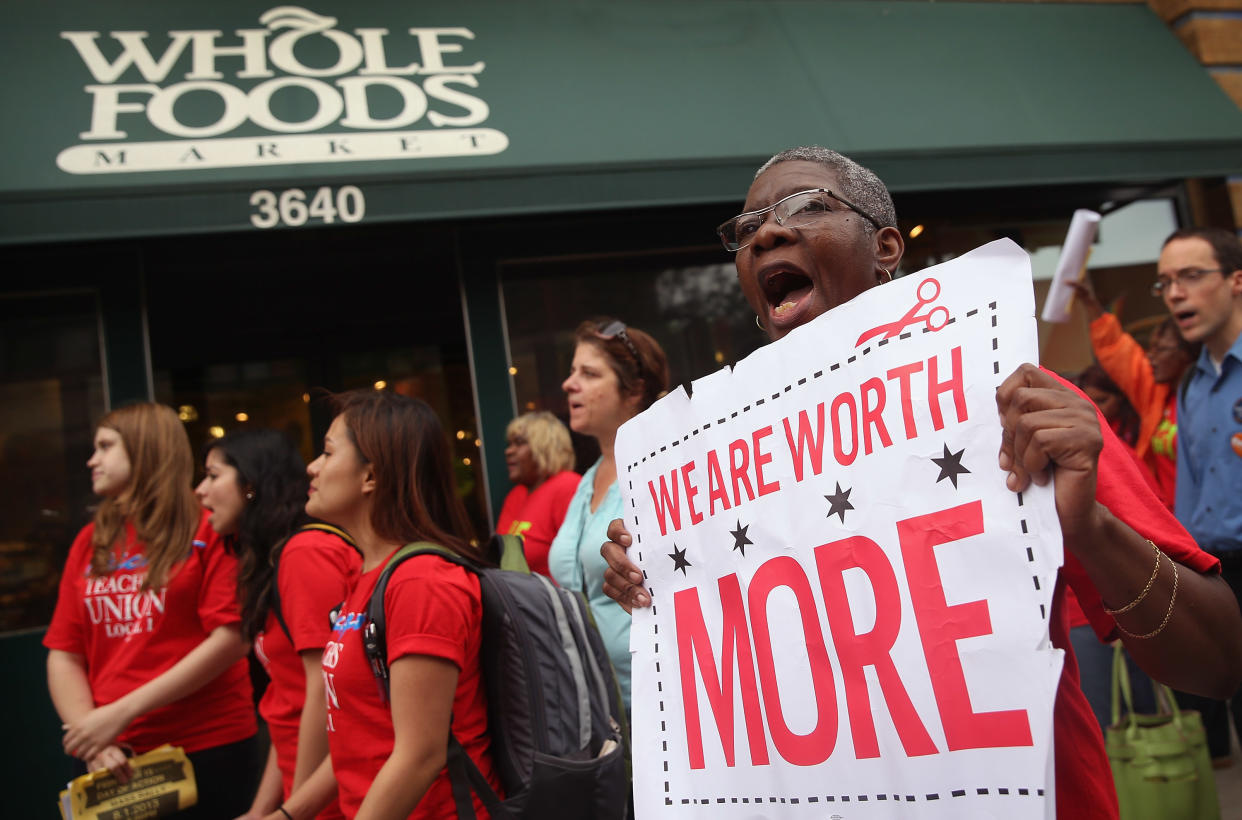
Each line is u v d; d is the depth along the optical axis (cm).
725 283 545
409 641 175
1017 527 93
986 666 93
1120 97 555
